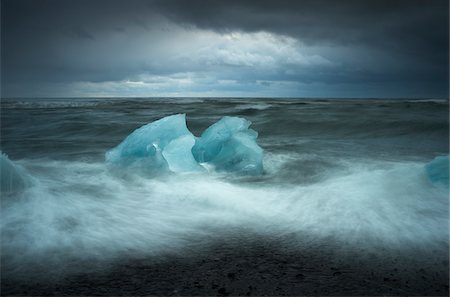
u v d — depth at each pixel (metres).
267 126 14.57
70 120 17.42
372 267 2.87
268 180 5.95
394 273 2.77
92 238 3.38
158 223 3.86
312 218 4.01
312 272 2.79
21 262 2.89
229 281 2.65
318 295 2.46
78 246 3.20
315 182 5.75
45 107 30.22
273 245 3.31
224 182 5.76
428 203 4.43
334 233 3.57
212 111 23.28
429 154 8.37
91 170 6.58
